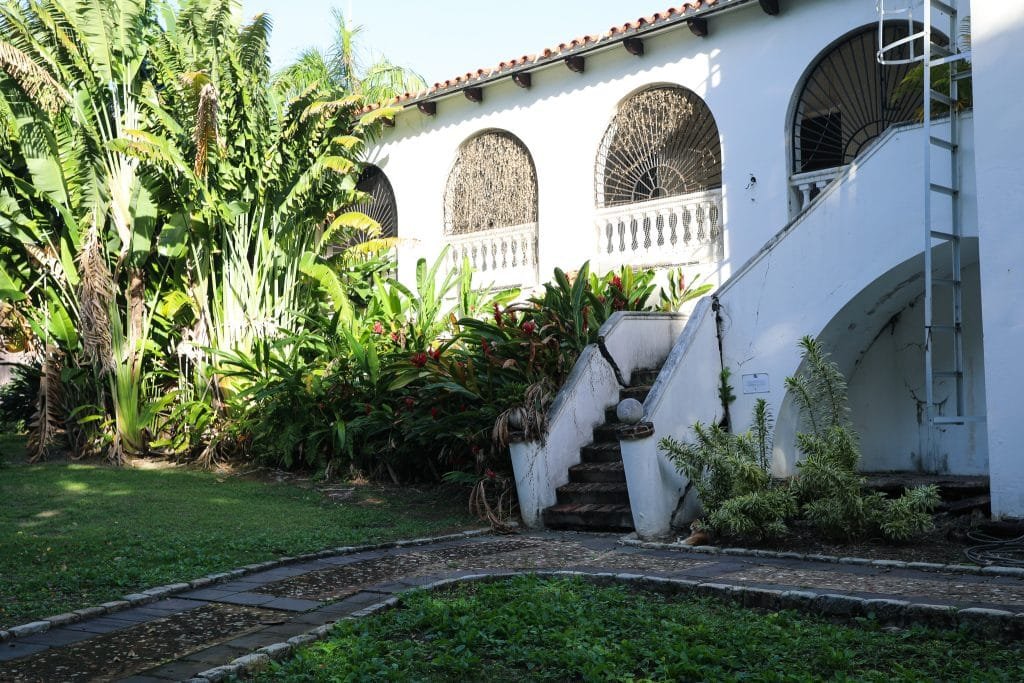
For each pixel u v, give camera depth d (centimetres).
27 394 1702
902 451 1055
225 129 1418
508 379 1026
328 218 1547
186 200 1377
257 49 1422
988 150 778
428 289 1315
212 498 1041
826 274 928
